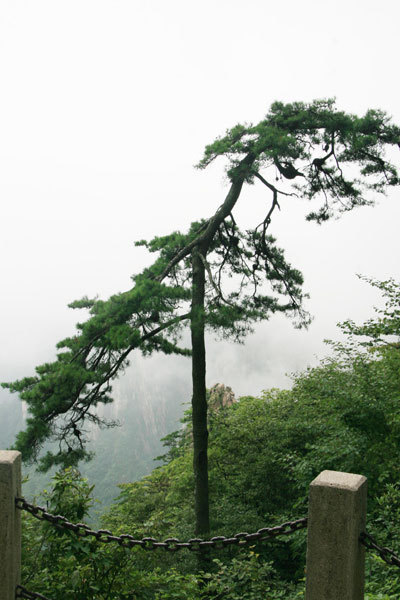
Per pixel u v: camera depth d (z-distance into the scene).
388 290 7.11
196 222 13.02
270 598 5.04
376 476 6.69
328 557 2.33
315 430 8.02
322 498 2.34
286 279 13.63
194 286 11.02
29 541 3.88
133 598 3.99
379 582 4.52
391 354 7.53
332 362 9.77
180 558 9.05
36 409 9.54
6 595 2.72
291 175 12.18
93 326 10.27
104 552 3.77
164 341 11.18
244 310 11.06
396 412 6.57
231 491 12.10
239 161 11.20
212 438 13.19
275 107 11.48
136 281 11.41
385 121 11.11
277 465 11.03
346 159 11.84
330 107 11.44
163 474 18.12
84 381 9.76
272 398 13.36
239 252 13.70
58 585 3.68
